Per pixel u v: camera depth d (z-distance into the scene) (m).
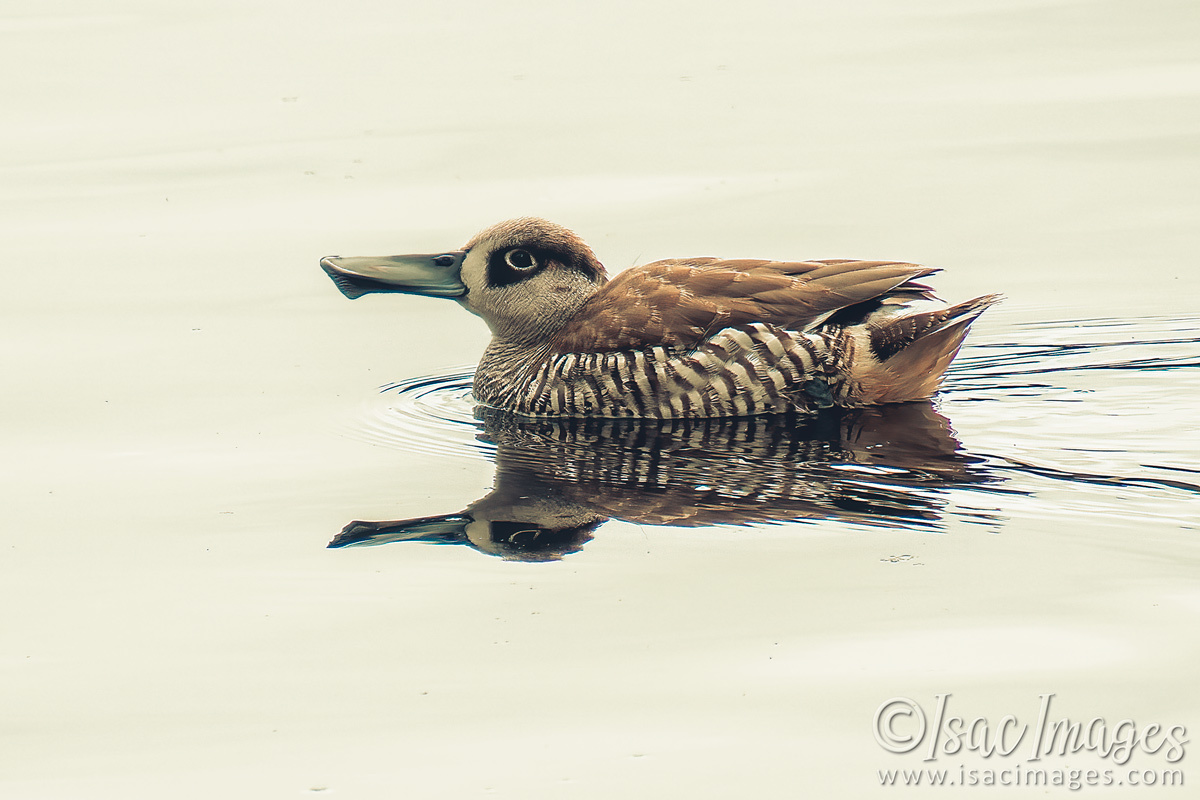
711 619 9.52
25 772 8.27
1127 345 15.02
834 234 18.73
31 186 21.56
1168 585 9.69
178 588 10.33
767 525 10.91
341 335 16.48
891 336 13.36
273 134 23.33
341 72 26.27
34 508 11.80
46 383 14.88
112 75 26.45
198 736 8.55
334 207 20.28
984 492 11.35
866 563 10.19
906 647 9.09
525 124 23.25
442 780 8.05
